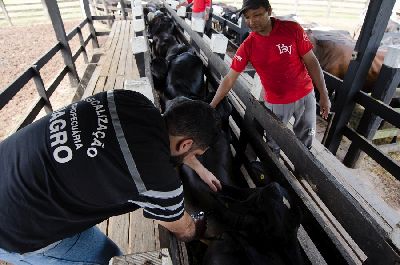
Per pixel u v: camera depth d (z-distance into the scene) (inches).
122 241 82.4
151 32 264.8
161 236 68.6
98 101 39.2
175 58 155.5
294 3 660.7
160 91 150.4
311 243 61.1
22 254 42.3
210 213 66.1
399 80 123.5
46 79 294.2
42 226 38.7
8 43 414.3
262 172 83.3
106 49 292.8
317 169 56.8
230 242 57.1
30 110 159.9
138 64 114.9
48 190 36.1
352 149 147.4
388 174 155.2
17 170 37.3
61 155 35.4
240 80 102.3
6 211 37.9
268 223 56.4
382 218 96.2
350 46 171.9
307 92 106.7
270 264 52.7
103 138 35.1
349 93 134.1
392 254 39.3
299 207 62.9
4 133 201.8
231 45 287.7
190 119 38.6
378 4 110.5
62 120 38.2
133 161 34.6
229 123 122.6
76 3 660.1
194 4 289.1
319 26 233.9
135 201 38.4
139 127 36.0
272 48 94.7
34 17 588.4
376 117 135.2
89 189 36.4
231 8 393.7
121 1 500.7
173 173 38.8
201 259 67.6
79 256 48.2
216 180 71.0
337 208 51.7
